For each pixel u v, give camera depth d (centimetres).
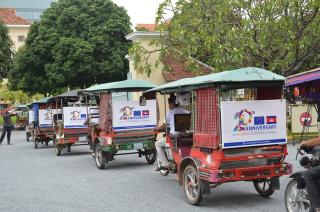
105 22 3578
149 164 1423
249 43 1647
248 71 799
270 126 813
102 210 816
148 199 902
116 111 1328
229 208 802
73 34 3569
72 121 1789
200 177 808
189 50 1775
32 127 2395
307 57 1848
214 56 1708
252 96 873
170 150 1050
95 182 1127
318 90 1187
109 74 3600
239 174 789
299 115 1802
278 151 828
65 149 2067
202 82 798
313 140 632
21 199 941
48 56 3756
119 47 3594
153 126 1375
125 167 1380
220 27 1745
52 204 881
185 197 870
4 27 4088
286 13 1731
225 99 831
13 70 3991
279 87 825
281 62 1756
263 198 875
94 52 3544
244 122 791
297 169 1137
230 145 779
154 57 2539
